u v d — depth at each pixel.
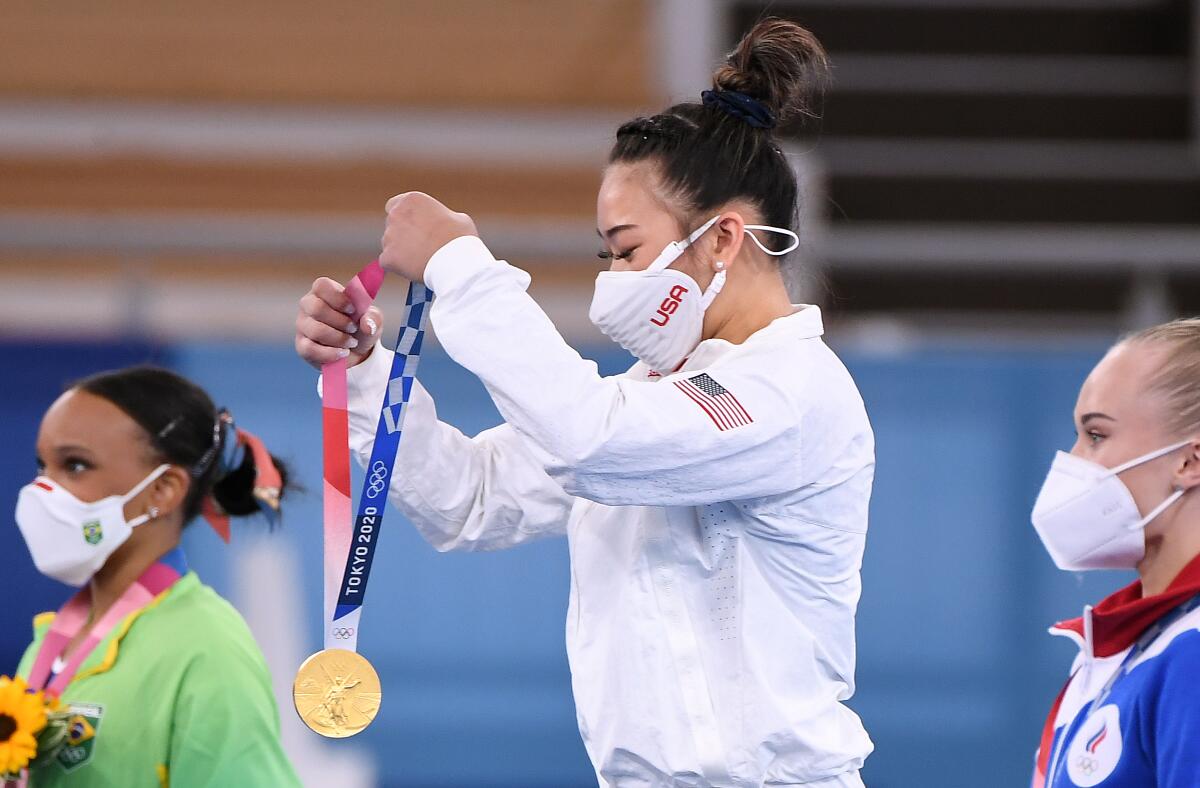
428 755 15.10
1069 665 15.24
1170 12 23.72
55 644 8.84
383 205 21.23
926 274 20.52
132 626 8.50
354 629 7.29
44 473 8.84
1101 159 21.98
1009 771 15.23
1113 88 22.88
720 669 6.95
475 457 8.06
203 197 21.16
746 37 7.46
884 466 15.26
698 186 6.98
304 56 21.92
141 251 16.14
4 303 18.88
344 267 19.30
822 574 7.05
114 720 8.20
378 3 22.12
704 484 6.57
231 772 8.08
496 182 21.44
